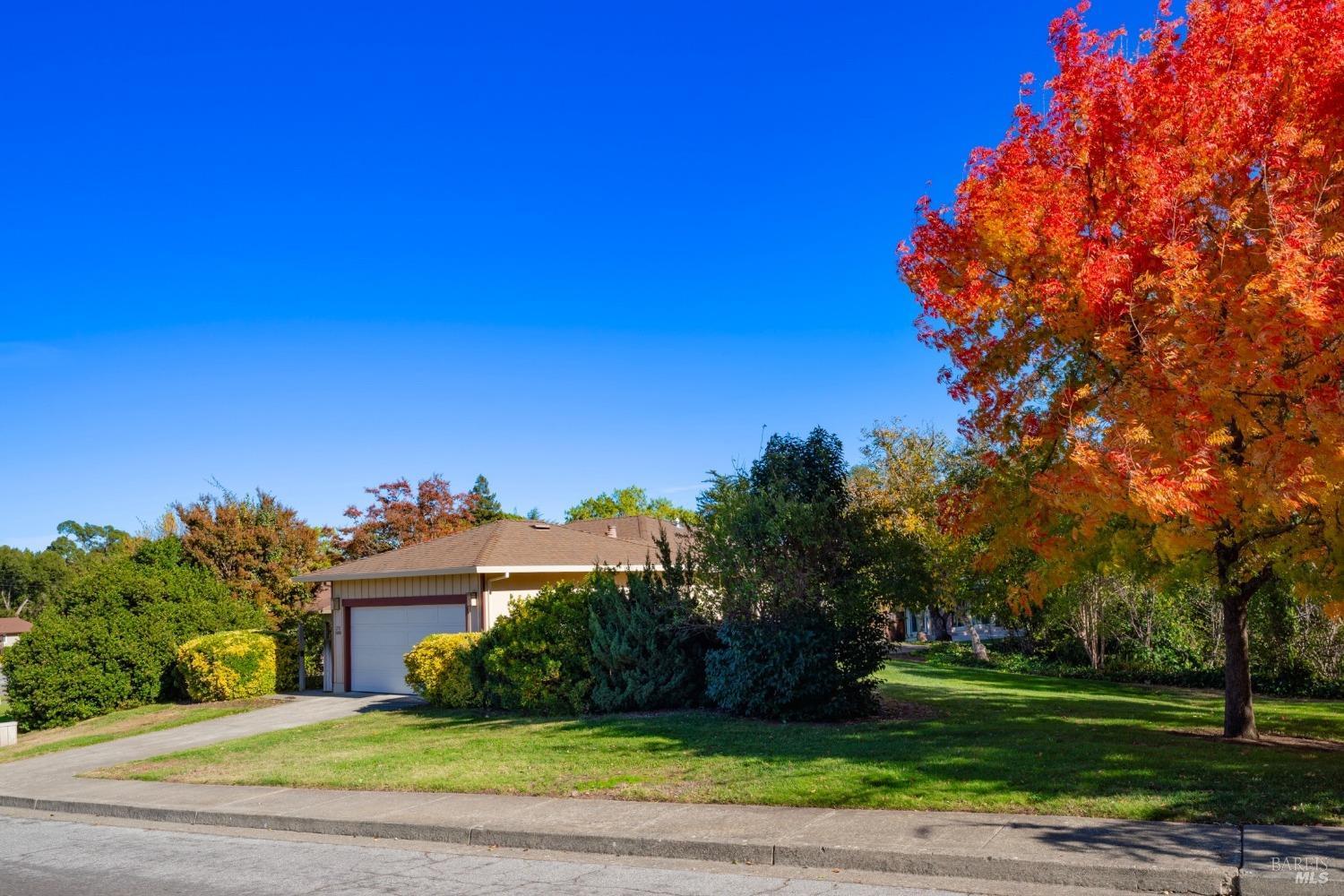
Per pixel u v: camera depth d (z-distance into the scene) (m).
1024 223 10.25
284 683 24.88
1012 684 22.58
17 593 97.88
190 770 13.60
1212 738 11.96
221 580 28.78
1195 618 24.02
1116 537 11.06
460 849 8.71
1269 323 8.16
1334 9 9.12
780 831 7.99
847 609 14.27
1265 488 8.38
